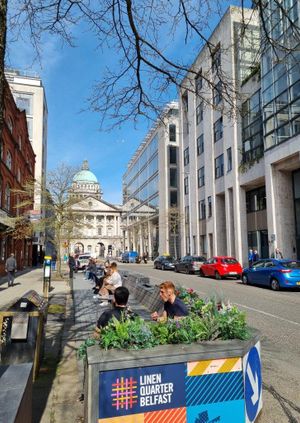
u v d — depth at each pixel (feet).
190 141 139.54
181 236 151.84
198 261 91.30
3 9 10.37
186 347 9.99
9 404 6.89
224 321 11.24
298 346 22.40
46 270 43.93
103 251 363.76
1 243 82.58
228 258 75.61
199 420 9.73
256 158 89.35
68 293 53.06
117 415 8.96
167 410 9.42
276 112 77.97
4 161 83.41
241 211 98.12
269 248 80.89
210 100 18.80
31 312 16.99
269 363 19.17
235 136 100.68
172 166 187.52
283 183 80.23
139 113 19.11
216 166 115.55
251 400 11.14
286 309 35.86
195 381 9.81
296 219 78.79
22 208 108.68
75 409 13.67
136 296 41.01
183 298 21.20
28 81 179.11
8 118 87.81
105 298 38.14
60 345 23.25
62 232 115.85
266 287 57.11
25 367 9.24
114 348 9.69
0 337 16.51
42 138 181.88
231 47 17.65
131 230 279.49
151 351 9.54
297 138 70.95
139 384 9.23
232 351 10.30
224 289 54.44
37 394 15.14
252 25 17.31
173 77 18.31
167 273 96.73
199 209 132.26
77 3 15.60
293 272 51.19
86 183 368.27
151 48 17.20
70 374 17.71
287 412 13.34
